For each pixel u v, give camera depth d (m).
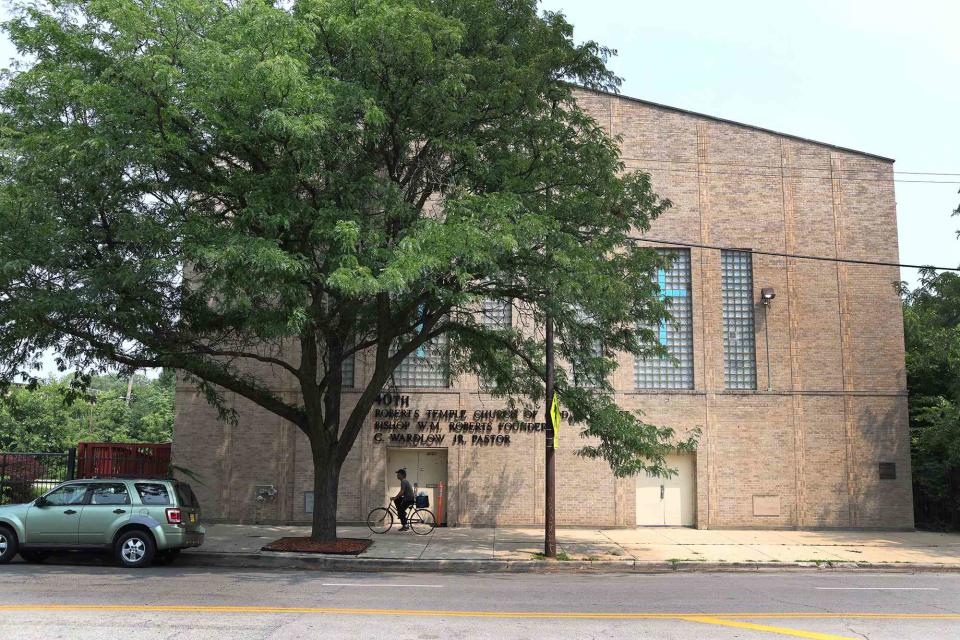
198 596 10.42
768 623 9.14
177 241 12.90
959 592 12.14
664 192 22.59
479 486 21.27
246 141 12.90
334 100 12.89
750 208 22.62
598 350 21.83
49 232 12.44
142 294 13.68
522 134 15.63
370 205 14.40
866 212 22.61
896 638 8.36
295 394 21.56
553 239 14.25
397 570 15.03
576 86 17.47
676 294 22.44
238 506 21.16
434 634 8.18
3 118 13.50
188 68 12.20
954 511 21.62
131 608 9.31
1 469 20.38
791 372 21.97
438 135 15.11
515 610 9.84
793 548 17.80
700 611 9.96
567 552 16.81
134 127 12.42
